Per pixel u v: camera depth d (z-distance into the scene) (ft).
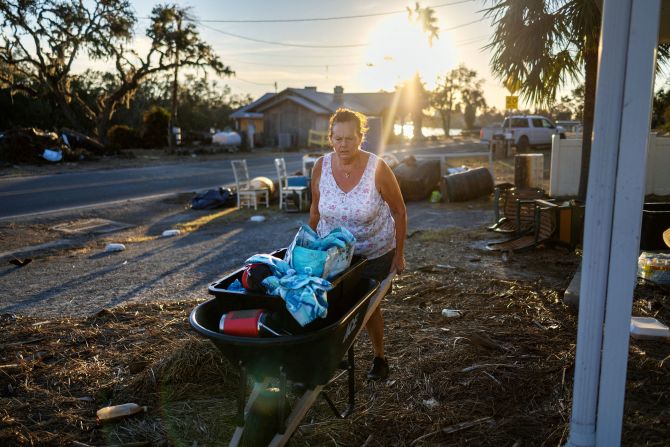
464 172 42.70
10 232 33.78
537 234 24.81
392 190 11.30
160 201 46.26
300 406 8.96
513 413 10.99
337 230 9.96
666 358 12.89
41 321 17.16
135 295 20.24
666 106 73.41
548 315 16.24
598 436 9.04
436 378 12.41
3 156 74.54
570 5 26.35
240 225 35.91
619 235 8.41
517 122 91.97
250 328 8.23
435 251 25.80
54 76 102.53
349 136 10.37
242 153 112.88
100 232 34.58
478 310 16.88
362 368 13.14
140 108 188.24
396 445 10.21
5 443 10.24
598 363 8.82
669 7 12.89
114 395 12.14
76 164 77.92
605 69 8.18
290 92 139.74
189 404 11.73
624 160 8.25
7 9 91.76
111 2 98.12
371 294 9.85
